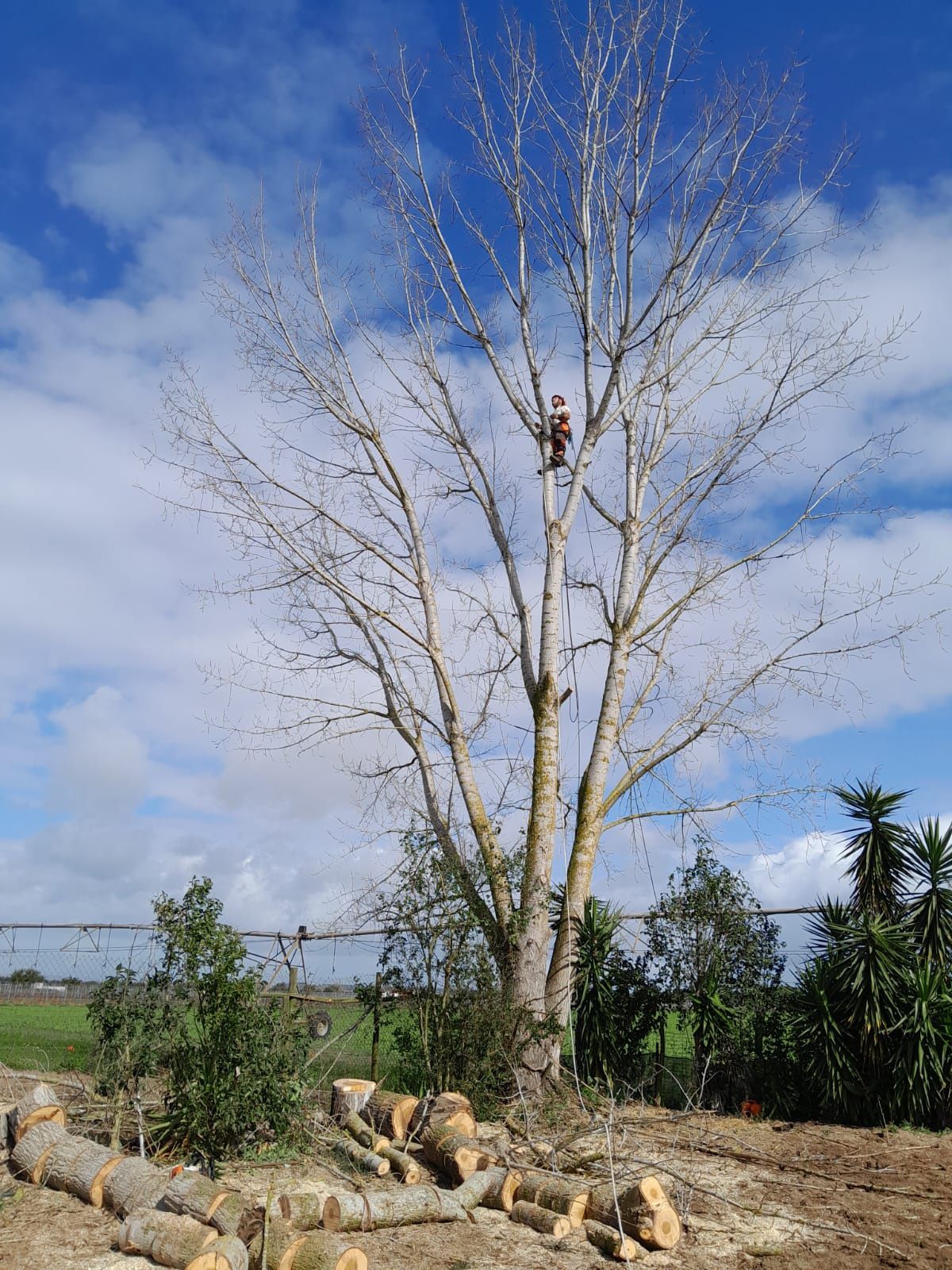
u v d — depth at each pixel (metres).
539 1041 12.11
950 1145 11.27
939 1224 8.28
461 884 12.27
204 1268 6.28
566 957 13.92
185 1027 9.12
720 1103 13.31
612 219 16.14
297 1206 7.45
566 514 15.65
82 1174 7.92
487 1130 10.73
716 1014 13.55
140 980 9.26
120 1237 6.80
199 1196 6.93
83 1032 15.65
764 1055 13.44
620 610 15.91
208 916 9.13
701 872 14.32
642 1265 7.14
